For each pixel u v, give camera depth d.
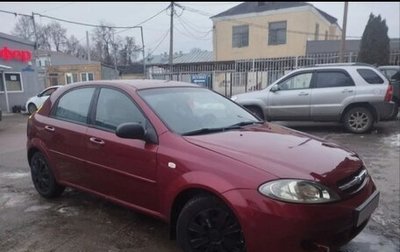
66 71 34.09
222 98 4.73
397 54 19.39
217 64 20.95
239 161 3.04
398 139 8.71
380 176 5.90
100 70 34.34
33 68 22.88
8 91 21.28
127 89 4.09
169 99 4.09
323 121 9.69
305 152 3.28
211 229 3.11
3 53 20.84
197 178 3.12
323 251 2.81
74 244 3.73
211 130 3.78
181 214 3.26
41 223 4.25
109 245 3.70
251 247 2.84
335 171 3.05
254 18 30.80
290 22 29.56
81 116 4.43
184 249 3.27
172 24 25.98
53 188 4.89
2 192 5.43
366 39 19.77
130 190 3.79
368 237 3.91
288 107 9.84
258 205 2.79
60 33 50.75
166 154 3.41
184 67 22.17
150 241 3.78
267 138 3.60
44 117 4.94
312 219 2.73
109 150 3.91
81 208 4.67
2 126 14.30
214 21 32.41
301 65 18.50
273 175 2.88
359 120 9.38
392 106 9.11
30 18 23.70
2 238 3.89
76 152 4.34
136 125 3.54
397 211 4.57
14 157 7.98
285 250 2.75
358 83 9.23
